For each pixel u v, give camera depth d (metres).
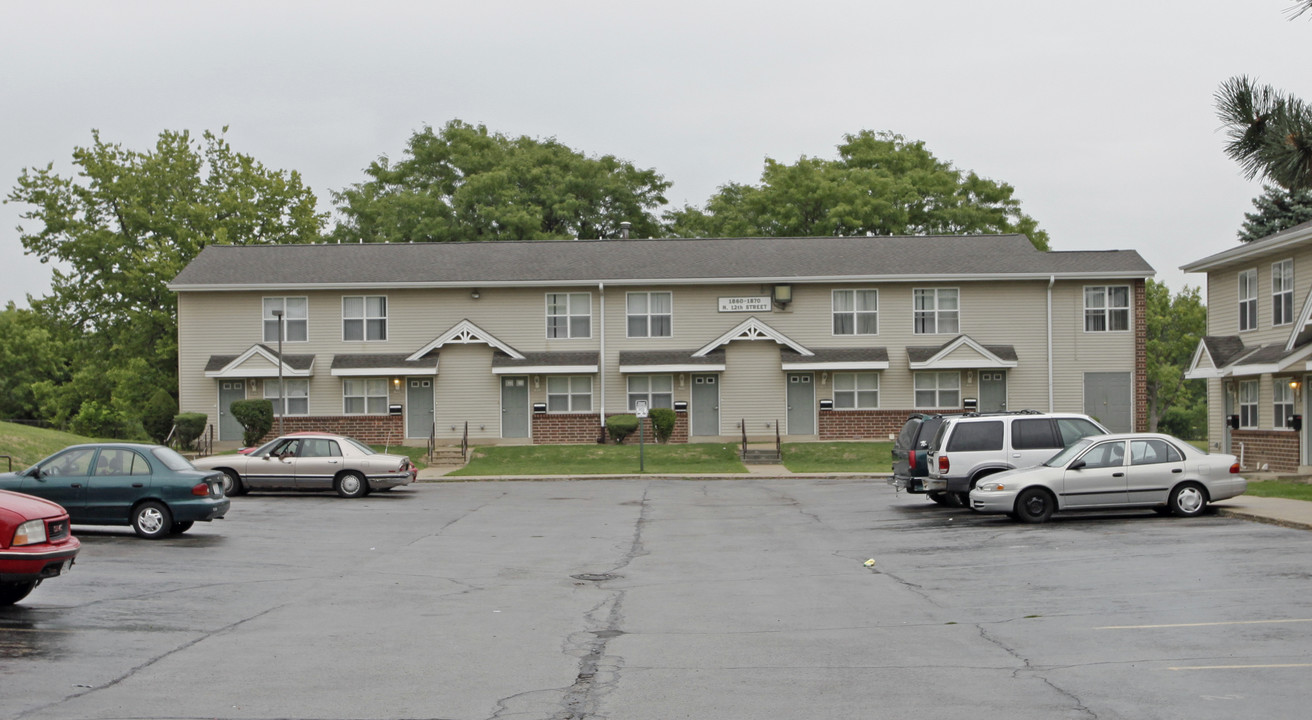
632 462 36.78
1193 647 9.76
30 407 80.62
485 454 38.22
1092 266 40.69
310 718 7.80
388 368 40.09
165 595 13.06
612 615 11.95
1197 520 19.33
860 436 40.78
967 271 40.53
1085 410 40.62
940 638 10.48
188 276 41.31
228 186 52.56
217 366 40.41
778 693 8.46
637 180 66.69
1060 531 18.44
